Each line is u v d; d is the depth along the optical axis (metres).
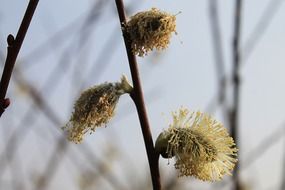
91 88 0.46
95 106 0.45
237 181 0.50
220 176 0.46
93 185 0.61
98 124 0.46
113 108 0.46
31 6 0.42
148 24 0.44
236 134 0.50
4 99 0.42
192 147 0.45
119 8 0.44
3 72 0.42
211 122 0.46
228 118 0.50
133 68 0.45
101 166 0.59
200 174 0.45
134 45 0.44
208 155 0.45
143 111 0.45
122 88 0.45
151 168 0.45
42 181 0.57
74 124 0.46
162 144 0.45
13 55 0.42
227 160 0.46
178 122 0.46
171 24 0.44
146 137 0.45
